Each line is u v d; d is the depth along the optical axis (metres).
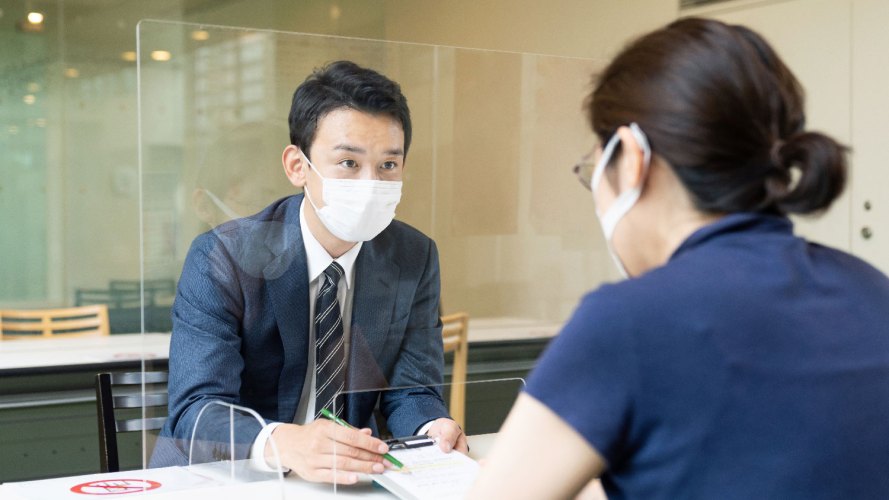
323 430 1.42
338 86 1.54
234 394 1.54
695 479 0.70
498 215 1.74
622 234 0.83
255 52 1.50
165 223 1.47
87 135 5.47
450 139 1.67
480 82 1.69
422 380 1.69
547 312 1.82
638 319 0.71
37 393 3.22
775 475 0.69
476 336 1.75
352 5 5.36
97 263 5.54
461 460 1.47
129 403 1.87
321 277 1.58
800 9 3.57
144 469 1.54
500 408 1.69
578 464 0.71
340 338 1.62
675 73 0.77
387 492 1.40
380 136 1.58
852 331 0.74
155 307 1.49
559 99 1.77
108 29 5.46
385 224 1.61
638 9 4.11
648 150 0.78
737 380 0.70
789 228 0.80
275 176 1.53
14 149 5.34
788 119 0.79
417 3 5.19
